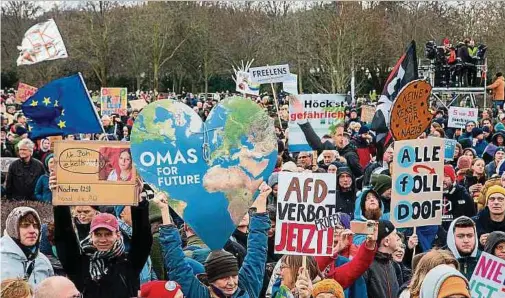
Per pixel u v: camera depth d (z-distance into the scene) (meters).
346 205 10.15
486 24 38.00
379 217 7.37
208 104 30.11
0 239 6.16
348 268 6.20
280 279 6.18
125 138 19.89
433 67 30.45
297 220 5.84
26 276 6.11
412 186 7.18
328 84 41.19
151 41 43.44
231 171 5.98
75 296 4.98
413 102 8.23
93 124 9.75
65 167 5.84
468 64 30.05
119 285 5.76
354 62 39.53
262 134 6.02
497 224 8.36
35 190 12.15
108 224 5.75
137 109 25.48
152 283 5.56
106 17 43.81
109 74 48.47
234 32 45.00
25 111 9.70
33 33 12.92
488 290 6.09
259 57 43.16
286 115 21.70
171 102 5.94
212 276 5.57
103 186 5.85
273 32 42.88
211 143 5.97
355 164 13.53
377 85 44.03
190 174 5.94
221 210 5.97
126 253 5.98
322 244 5.80
